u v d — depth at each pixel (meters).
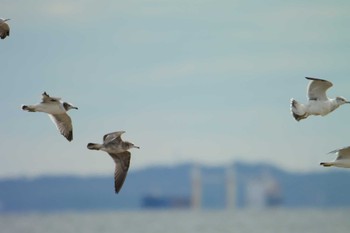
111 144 36.94
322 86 39.00
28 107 37.88
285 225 154.12
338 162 38.34
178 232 131.88
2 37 37.28
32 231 137.00
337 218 191.75
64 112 37.94
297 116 38.81
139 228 143.38
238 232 134.75
